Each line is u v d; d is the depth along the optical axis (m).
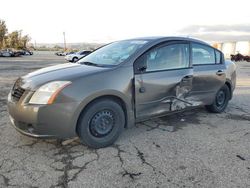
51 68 3.65
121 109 3.42
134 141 3.59
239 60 34.56
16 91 3.15
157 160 3.05
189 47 4.20
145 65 3.55
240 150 3.39
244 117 4.88
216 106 4.99
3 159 2.96
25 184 2.50
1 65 18.03
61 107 2.91
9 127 3.96
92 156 3.11
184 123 4.43
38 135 2.95
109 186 2.51
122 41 4.31
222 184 2.58
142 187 2.50
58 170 2.77
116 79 3.26
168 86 3.81
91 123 3.18
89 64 3.76
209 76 4.50
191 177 2.70
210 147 3.46
